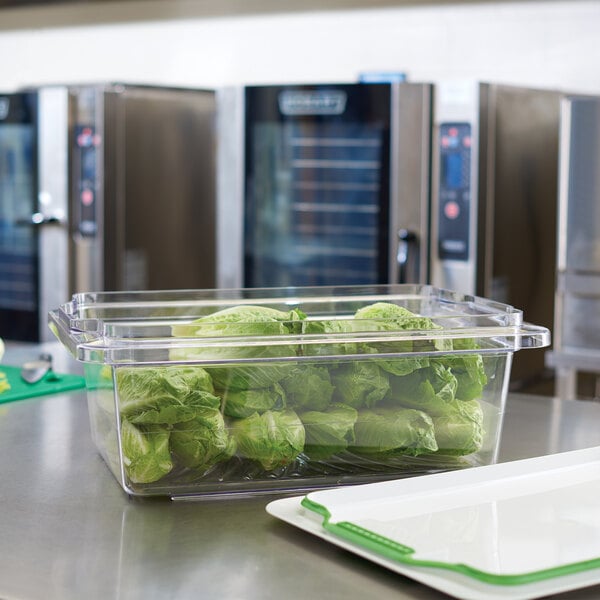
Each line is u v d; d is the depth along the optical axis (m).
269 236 3.22
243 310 1.13
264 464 1.07
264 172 3.19
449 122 2.95
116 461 1.10
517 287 3.12
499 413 1.15
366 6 4.00
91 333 1.05
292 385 1.06
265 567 0.90
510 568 0.84
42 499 1.10
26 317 3.49
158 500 1.09
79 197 3.33
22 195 3.43
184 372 1.04
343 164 3.09
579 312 3.11
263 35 4.20
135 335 1.05
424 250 3.02
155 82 4.40
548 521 0.96
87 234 3.33
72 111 3.30
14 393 1.61
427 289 1.39
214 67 4.29
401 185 3.02
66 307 1.25
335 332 1.07
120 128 3.24
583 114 3.02
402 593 0.84
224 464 1.08
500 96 2.97
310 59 4.12
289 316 1.13
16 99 3.39
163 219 3.32
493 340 1.10
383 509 0.99
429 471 1.14
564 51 3.73
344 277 3.14
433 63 3.93
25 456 1.27
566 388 3.19
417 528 0.94
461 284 2.98
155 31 4.38
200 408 1.04
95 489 1.13
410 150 3.00
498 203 3.01
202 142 3.31
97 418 1.18
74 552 0.94
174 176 3.31
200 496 1.09
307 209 3.16
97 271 3.31
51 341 3.46
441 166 2.98
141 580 0.87
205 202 3.36
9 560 0.92
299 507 1.02
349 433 1.08
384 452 1.10
